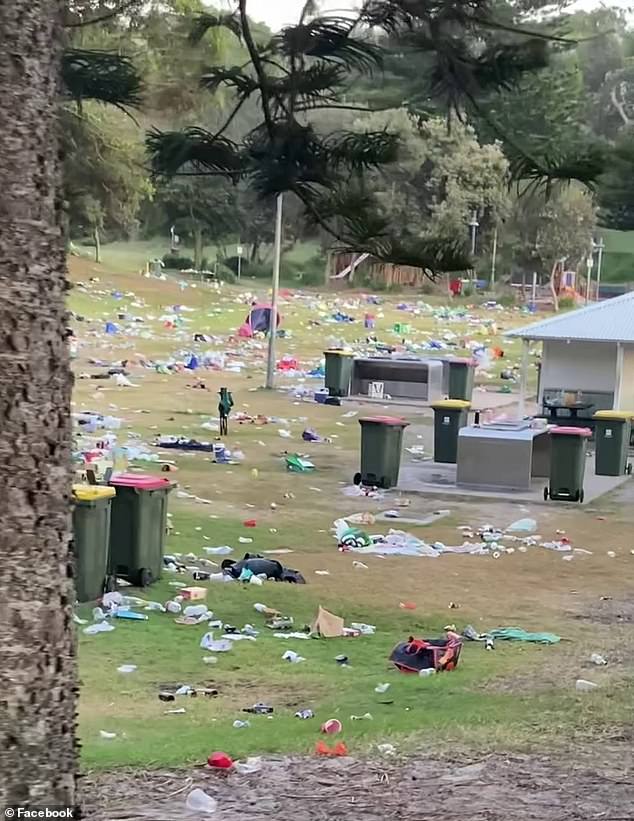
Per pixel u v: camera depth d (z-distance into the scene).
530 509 36.16
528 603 23.59
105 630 19.89
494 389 74.75
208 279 137.25
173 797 10.98
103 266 131.62
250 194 13.69
